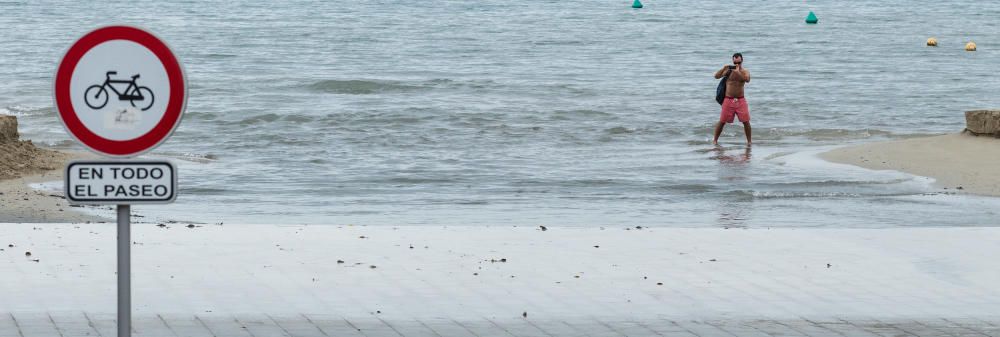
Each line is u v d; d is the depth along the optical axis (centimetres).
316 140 8638
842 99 12694
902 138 9469
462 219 5050
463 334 2561
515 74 15538
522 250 3741
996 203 5494
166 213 5125
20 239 3819
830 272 3400
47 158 6488
